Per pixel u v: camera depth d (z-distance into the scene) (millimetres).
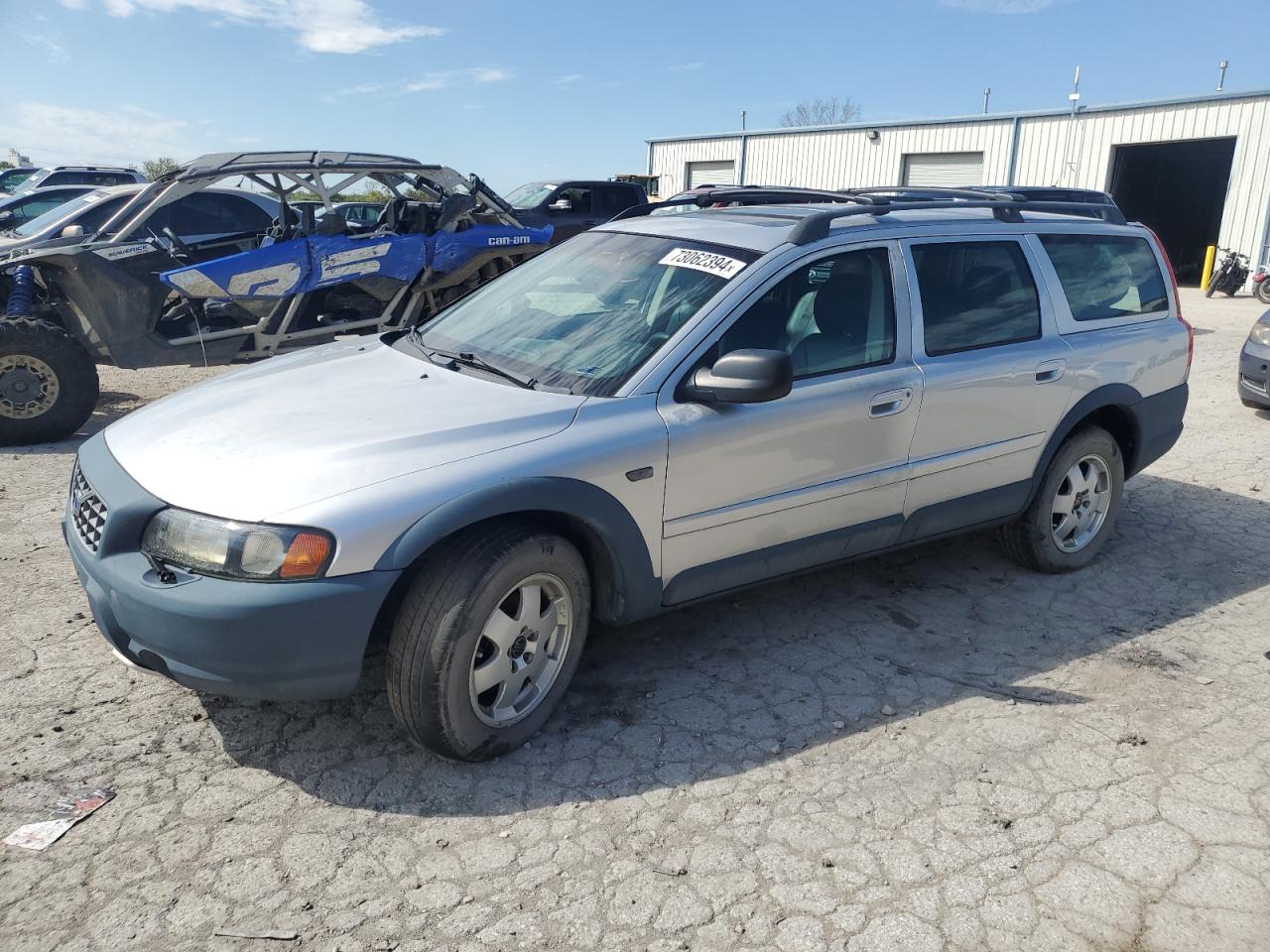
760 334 3484
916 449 3916
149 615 2693
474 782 2961
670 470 3219
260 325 8250
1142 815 2875
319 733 3195
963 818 2846
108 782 2898
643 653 3854
